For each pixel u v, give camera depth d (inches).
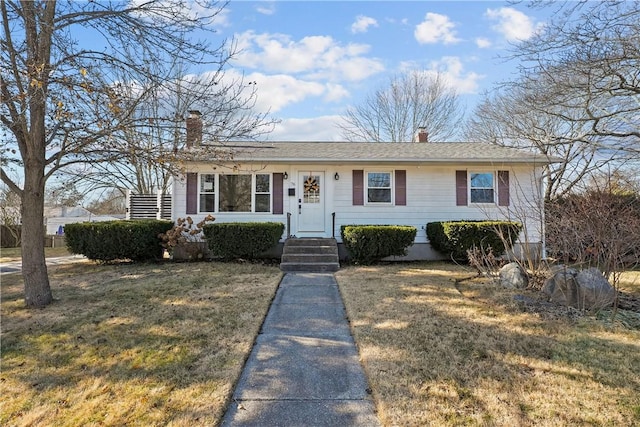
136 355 148.3
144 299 231.8
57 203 656.4
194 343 160.2
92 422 103.5
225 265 357.7
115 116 211.5
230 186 429.4
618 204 232.8
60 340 165.2
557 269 240.1
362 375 132.8
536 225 346.9
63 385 125.0
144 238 371.2
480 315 196.7
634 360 140.9
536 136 516.4
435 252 423.5
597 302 204.7
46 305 221.6
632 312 208.7
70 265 376.2
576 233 230.4
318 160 407.2
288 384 126.3
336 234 427.8
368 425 102.6
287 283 284.0
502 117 611.5
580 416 103.7
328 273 327.9
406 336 165.5
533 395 115.2
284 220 428.5
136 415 106.6
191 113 286.5
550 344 156.0
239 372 134.3
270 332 177.9
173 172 250.4
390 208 430.9
